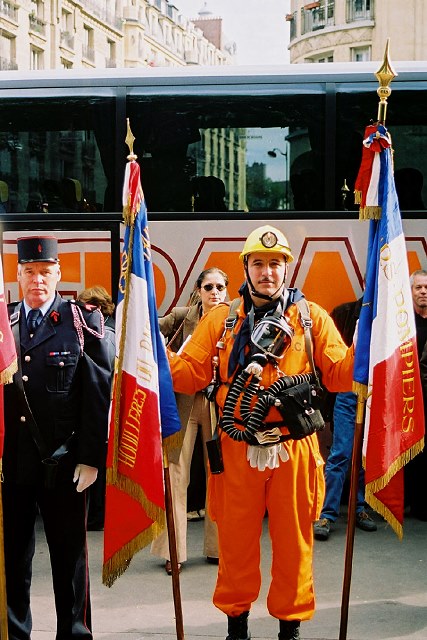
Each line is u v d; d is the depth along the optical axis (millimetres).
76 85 7332
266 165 7223
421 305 6793
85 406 4289
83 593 4359
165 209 7238
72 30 47656
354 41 37625
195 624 5023
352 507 4309
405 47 35875
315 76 7262
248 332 4289
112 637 4836
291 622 4242
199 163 7258
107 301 6699
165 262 7215
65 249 7289
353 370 4270
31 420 4273
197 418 5949
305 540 4266
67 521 4328
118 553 4207
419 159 7203
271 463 4172
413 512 7207
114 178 7289
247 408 4195
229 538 4289
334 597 5402
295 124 7246
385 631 4879
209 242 7203
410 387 4348
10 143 7359
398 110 7234
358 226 7160
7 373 4031
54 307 4438
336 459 6625
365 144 4320
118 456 4215
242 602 4305
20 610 4367
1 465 4078
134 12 59094
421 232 7195
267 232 4262
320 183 7211
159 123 7289
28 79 7359
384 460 4195
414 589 5543
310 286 7172
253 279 4281
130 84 7316
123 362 4250
